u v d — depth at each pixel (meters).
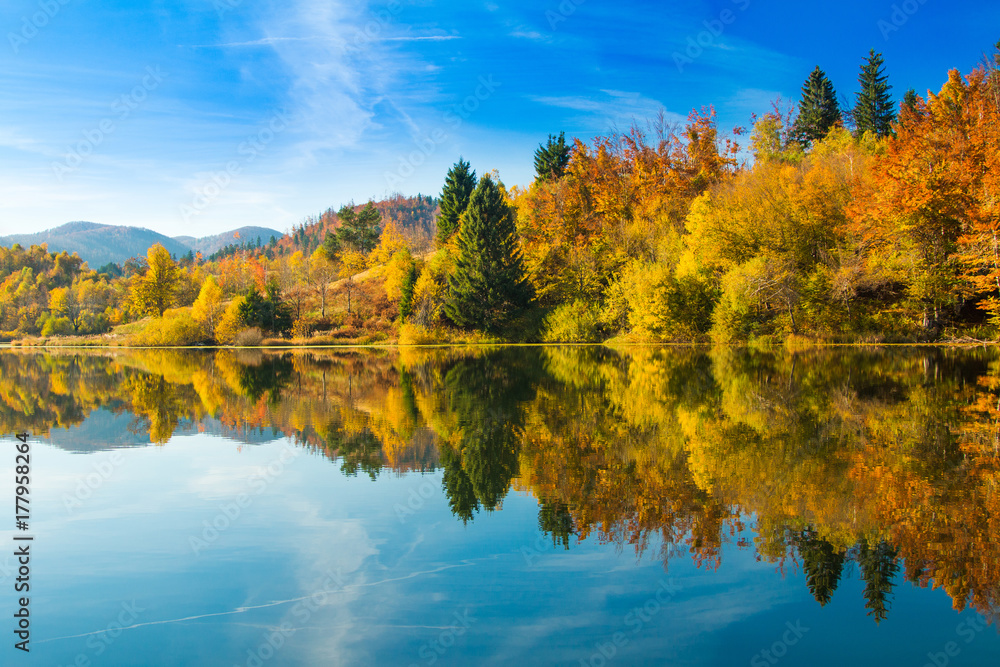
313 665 4.23
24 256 124.31
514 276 49.56
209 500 7.97
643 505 7.28
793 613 4.82
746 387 17.09
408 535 6.58
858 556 5.75
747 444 10.05
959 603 4.90
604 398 15.78
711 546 6.09
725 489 7.75
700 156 53.72
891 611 4.76
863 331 33.81
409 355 38.53
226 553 6.21
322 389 19.61
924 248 31.72
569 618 4.80
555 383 19.64
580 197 56.34
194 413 15.10
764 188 38.16
